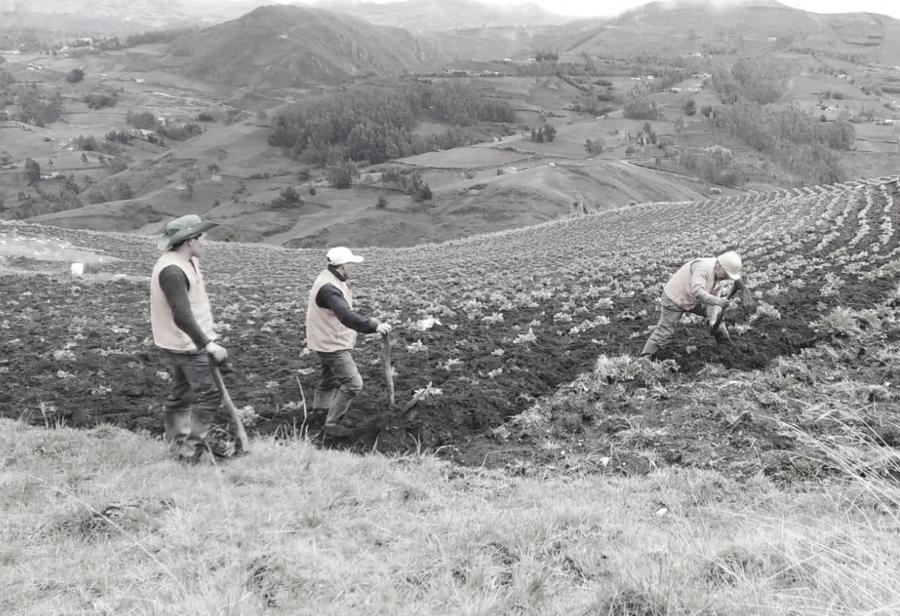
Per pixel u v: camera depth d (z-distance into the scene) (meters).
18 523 5.73
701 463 7.70
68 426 9.44
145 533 5.54
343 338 8.80
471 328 15.30
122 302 23.03
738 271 10.42
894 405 8.64
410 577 4.88
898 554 4.31
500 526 5.67
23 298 22.67
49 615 4.28
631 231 52.00
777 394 9.45
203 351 7.40
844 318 12.16
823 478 7.02
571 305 17.03
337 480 7.08
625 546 5.29
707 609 4.05
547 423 9.33
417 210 187.75
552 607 4.36
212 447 7.68
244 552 5.14
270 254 56.06
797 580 4.32
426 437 9.01
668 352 11.51
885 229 28.20
